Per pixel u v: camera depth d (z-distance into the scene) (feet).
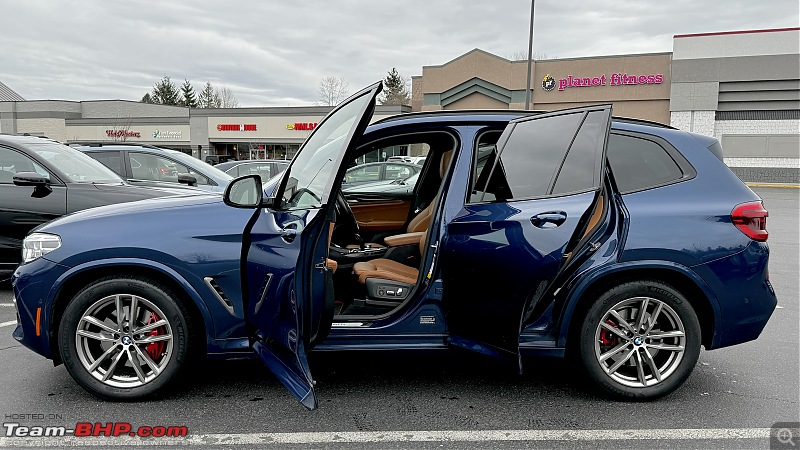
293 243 9.23
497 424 10.09
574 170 9.94
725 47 89.40
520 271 9.65
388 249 13.38
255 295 9.99
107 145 27.40
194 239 10.37
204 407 10.62
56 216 18.29
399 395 11.28
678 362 10.80
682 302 10.55
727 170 11.08
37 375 12.11
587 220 9.34
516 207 10.16
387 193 16.46
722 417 10.40
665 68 93.61
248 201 11.02
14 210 18.11
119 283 10.30
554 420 10.24
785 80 86.84
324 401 10.97
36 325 10.43
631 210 10.54
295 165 11.34
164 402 10.79
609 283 10.68
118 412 10.38
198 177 27.53
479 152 11.23
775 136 88.53
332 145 9.98
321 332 10.21
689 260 10.38
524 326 10.54
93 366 10.56
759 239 10.66
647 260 10.38
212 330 10.46
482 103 107.14
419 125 11.37
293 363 9.19
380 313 11.62
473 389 11.61
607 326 10.73
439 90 109.60
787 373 12.64
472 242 10.32
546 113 11.05
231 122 135.95
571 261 9.92
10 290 19.79
